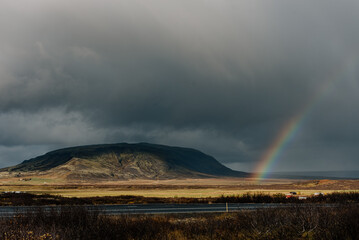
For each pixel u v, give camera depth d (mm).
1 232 11453
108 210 28953
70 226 14070
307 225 14328
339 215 14938
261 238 13523
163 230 15766
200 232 15547
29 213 15609
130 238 14055
